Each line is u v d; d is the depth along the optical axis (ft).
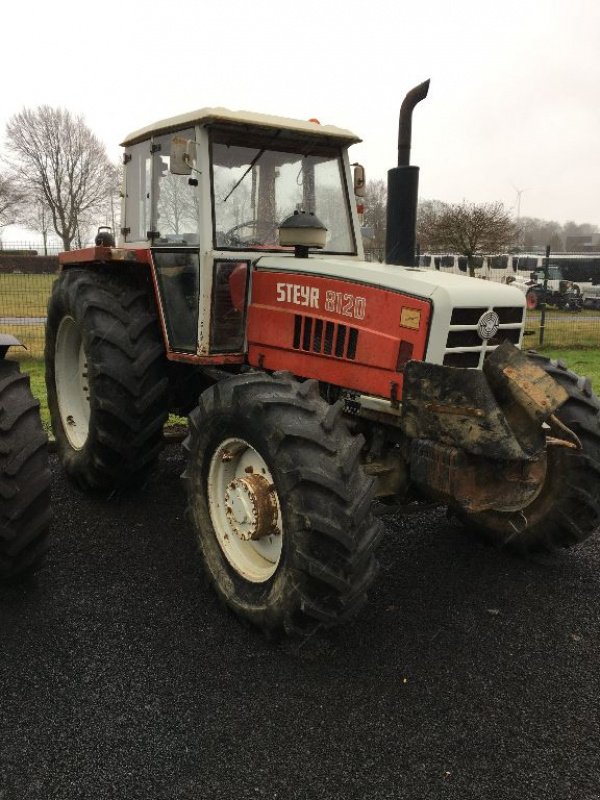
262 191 12.78
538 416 8.74
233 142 12.29
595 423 11.35
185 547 12.81
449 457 9.23
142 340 13.74
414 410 9.65
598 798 7.22
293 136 12.91
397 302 10.23
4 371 11.30
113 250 13.73
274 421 9.21
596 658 9.64
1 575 10.68
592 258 103.14
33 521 10.54
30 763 7.53
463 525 14.12
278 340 11.98
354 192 14.02
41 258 69.97
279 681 9.00
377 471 10.93
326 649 9.73
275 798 7.14
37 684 8.82
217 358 12.38
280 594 9.21
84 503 14.92
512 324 10.80
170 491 15.70
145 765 7.54
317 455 8.93
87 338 13.62
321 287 11.22
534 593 11.43
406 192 14.07
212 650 9.64
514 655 9.69
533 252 125.70
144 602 10.85
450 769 7.57
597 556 12.89
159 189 13.53
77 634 9.93
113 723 8.16
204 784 7.30
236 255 12.19
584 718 8.43
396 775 7.48
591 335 49.34
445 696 8.79
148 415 13.91
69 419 16.03
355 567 8.76
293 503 8.84
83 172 141.79
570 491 11.36
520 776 7.50
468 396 9.03
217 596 10.63
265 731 8.08
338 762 7.64
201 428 10.78
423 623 10.48
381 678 9.12
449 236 61.98
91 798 7.09
